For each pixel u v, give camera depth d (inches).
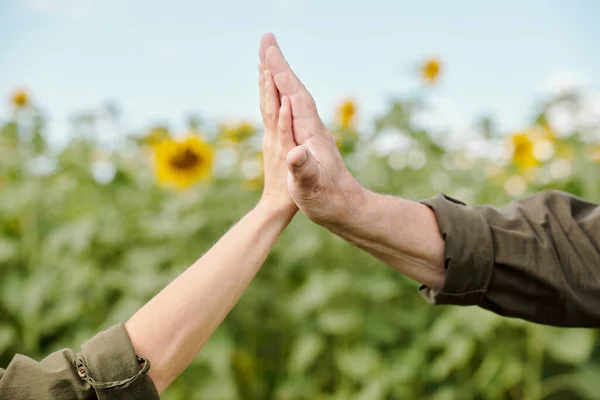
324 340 96.3
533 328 84.6
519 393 92.6
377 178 106.4
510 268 38.9
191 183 97.4
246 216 36.7
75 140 118.9
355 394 93.7
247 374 99.2
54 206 114.5
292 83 38.0
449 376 97.3
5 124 131.0
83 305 96.3
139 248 97.5
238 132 116.4
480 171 114.5
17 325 98.6
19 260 106.0
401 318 98.0
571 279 39.0
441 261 39.8
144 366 30.6
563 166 109.0
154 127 117.4
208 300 32.8
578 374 85.8
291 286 105.4
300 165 33.2
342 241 99.7
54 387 30.0
